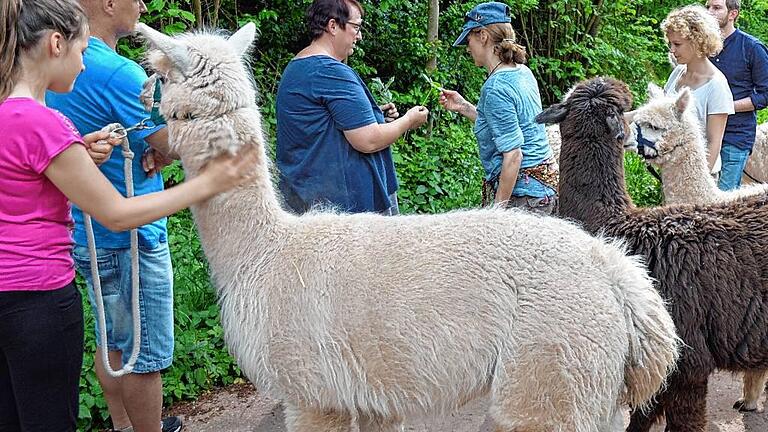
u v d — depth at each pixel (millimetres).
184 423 3971
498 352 2279
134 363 2766
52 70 2131
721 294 3029
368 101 3533
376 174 3604
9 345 2156
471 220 2447
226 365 4473
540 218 2514
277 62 7801
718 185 5559
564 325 2238
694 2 12047
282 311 2373
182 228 5320
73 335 2264
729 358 3080
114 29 2863
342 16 3512
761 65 5246
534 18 10297
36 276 2129
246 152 2400
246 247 2475
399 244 2381
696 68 4812
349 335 2307
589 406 2285
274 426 3896
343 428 2471
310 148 3508
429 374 2293
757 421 3783
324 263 2381
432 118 7719
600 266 2367
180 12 5340
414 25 8719
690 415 3145
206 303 4906
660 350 2373
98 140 2357
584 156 3613
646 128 4430
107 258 2939
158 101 2541
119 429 3492
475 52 4289
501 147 4023
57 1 2078
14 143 2033
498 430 2344
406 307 2281
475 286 2283
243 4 7988
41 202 2127
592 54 9867
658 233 3238
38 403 2223
